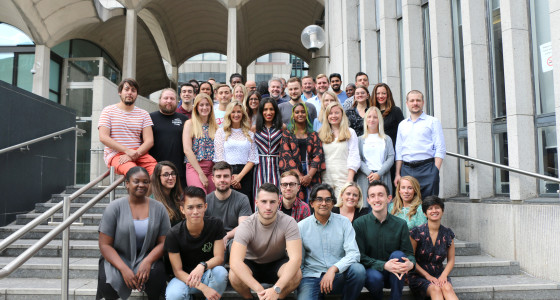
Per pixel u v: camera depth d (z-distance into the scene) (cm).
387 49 824
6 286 432
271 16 1623
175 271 363
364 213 479
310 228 395
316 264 390
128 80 486
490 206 539
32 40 1293
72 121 858
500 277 473
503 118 575
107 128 475
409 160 515
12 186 658
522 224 489
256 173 485
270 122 497
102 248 369
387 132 556
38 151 730
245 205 425
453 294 385
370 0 910
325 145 498
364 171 495
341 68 998
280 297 378
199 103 487
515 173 514
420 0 750
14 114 668
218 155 480
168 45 1877
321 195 384
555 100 471
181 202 374
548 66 514
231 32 1310
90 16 1395
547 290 434
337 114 492
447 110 657
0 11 1257
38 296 416
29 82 1340
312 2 1415
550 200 479
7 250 544
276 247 375
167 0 1544
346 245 389
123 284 364
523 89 528
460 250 539
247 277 351
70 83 1432
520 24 536
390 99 561
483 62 601
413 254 405
